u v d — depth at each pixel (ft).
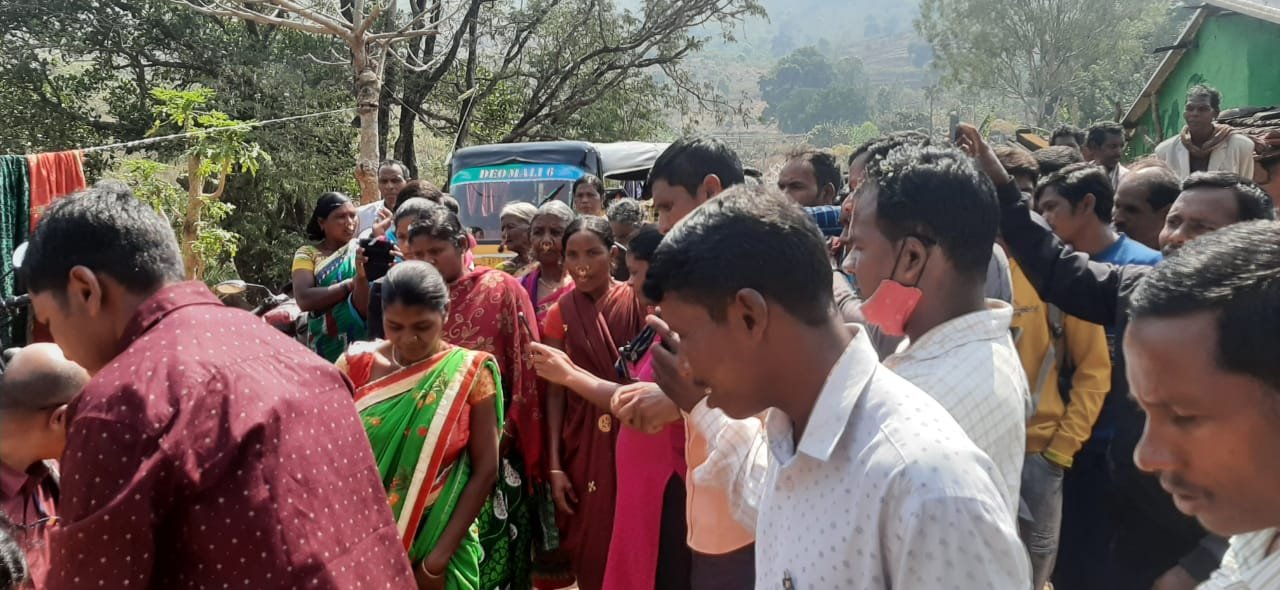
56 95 51.96
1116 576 9.49
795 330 4.43
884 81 465.06
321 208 16.35
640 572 9.81
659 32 65.05
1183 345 3.55
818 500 4.44
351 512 5.62
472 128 67.05
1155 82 43.32
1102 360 9.91
